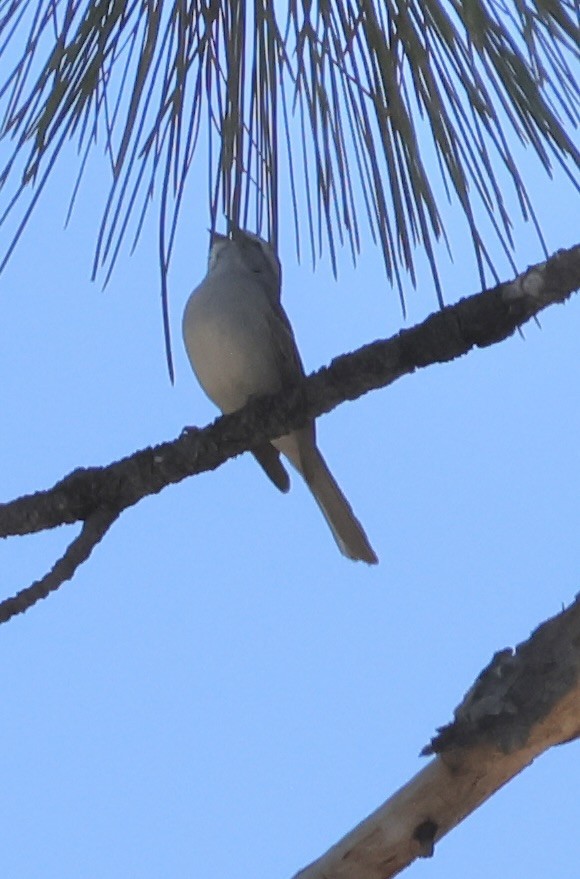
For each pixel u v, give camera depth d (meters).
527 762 4.92
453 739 4.84
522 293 4.75
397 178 4.66
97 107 4.62
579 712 4.85
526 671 4.86
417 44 4.36
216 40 4.63
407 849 4.91
